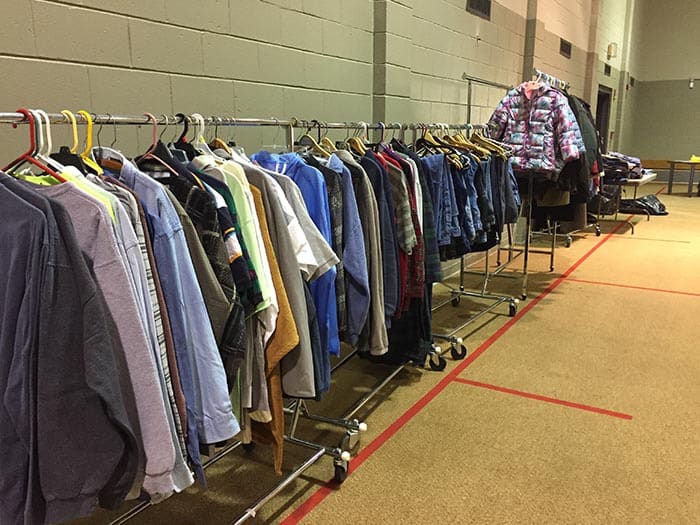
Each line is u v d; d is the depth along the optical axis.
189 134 2.60
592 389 2.98
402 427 2.63
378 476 2.26
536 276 5.29
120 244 1.21
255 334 1.65
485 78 5.51
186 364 1.37
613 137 11.53
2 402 1.06
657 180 14.03
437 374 3.20
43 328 1.03
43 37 2.02
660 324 3.96
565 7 7.34
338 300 2.04
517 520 1.99
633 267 5.59
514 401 2.86
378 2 3.79
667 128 13.62
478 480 2.22
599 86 9.73
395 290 2.34
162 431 1.25
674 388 2.98
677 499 2.09
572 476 2.24
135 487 1.26
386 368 3.28
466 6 4.96
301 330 1.76
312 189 1.92
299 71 3.21
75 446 1.08
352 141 2.54
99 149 1.56
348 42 3.60
